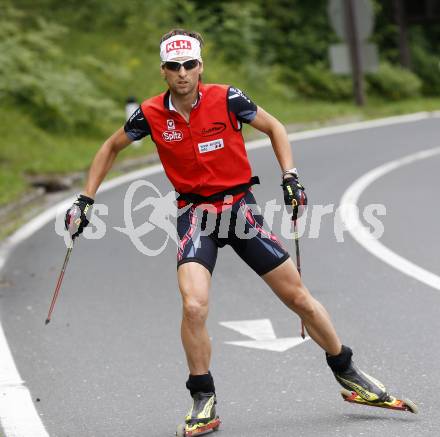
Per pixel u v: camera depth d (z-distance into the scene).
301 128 62.12
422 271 23.83
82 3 69.81
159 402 15.41
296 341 18.50
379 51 90.31
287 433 13.76
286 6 84.19
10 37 59.03
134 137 14.24
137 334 19.28
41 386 16.30
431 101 80.69
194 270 13.71
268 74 73.94
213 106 13.81
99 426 14.41
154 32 70.31
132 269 25.19
